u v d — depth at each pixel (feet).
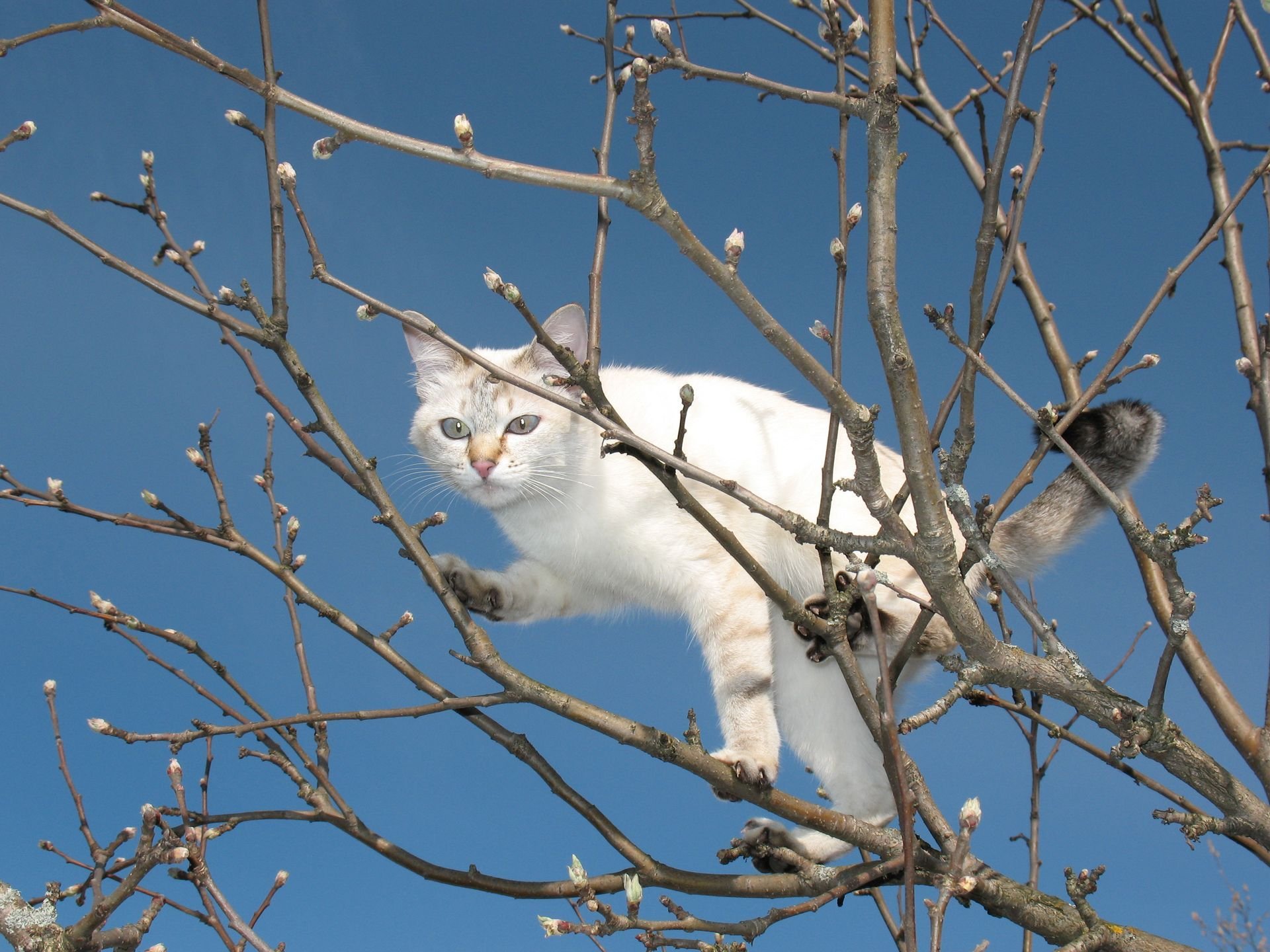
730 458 13.50
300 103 5.40
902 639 12.42
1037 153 7.98
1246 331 9.85
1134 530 6.93
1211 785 7.57
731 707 12.38
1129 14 11.18
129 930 5.90
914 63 11.73
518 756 9.23
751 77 6.73
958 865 6.47
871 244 6.40
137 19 5.38
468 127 5.41
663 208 5.70
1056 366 10.91
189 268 8.17
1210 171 10.57
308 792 8.89
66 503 8.04
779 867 10.25
